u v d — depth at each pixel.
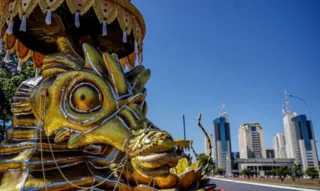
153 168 1.76
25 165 2.04
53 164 2.11
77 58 2.28
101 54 2.43
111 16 2.35
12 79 11.80
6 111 12.30
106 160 2.47
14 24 2.57
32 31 2.62
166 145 1.75
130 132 1.91
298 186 27.83
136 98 2.04
